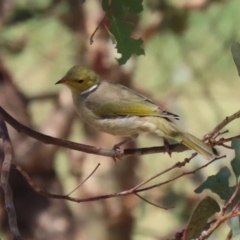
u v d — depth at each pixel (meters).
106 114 8.02
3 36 12.71
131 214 12.29
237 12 12.81
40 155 11.48
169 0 12.25
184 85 13.38
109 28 6.24
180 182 12.48
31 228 11.27
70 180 13.34
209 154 6.50
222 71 13.45
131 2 6.11
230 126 14.32
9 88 11.97
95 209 12.28
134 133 8.02
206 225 6.12
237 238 5.94
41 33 13.01
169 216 13.27
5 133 5.41
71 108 12.19
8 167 5.11
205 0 12.22
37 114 13.83
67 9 12.41
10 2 12.52
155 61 13.09
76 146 6.23
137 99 7.97
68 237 11.52
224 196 6.41
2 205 11.26
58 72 13.51
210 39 13.21
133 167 12.53
